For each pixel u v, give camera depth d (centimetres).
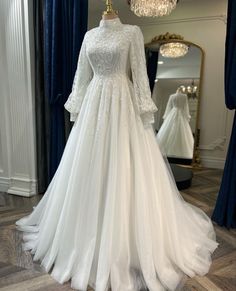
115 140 141
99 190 140
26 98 248
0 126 263
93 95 149
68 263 143
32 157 259
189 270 147
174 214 154
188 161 386
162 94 390
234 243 183
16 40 239
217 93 369
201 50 364
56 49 234
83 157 146
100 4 352
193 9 361
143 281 137
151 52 385
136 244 140
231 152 203
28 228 192
